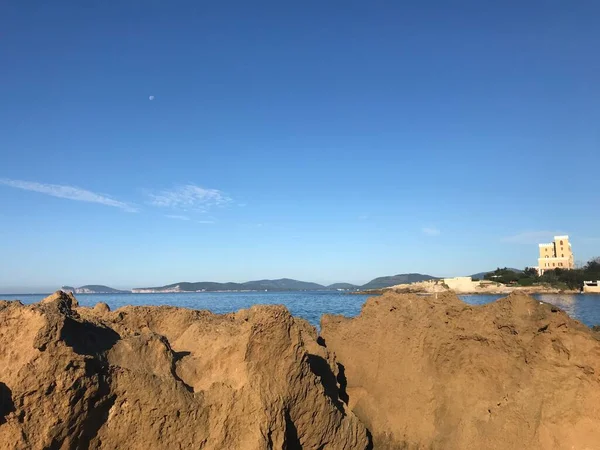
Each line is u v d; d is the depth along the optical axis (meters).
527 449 10.83
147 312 14.56
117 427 8.71
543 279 145.38
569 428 10.62
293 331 10.96
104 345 9.42
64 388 7.98
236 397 9.60
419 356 13.92
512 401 11.57
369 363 15.15
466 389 12.67
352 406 14.38
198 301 108.12
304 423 10.84
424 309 14.69
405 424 13.10
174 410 8.98
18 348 8.27
